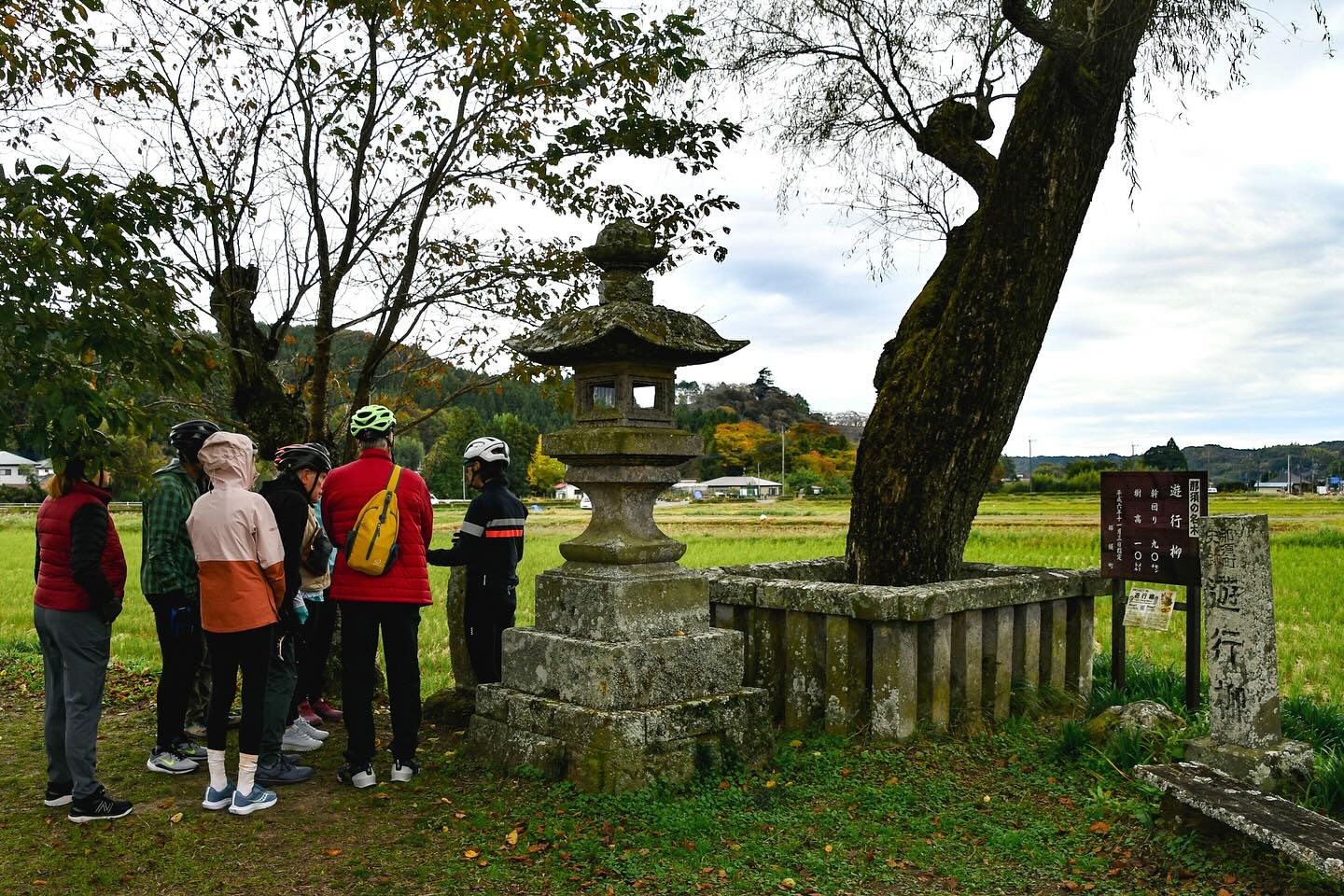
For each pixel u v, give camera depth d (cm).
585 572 585
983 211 719
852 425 15562
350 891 418
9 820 494
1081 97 671
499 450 682
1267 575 529
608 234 607
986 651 685
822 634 662
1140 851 463
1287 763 519
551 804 518
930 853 464
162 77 733
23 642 1116
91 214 433
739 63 881
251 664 502
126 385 448
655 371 599
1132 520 720
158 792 541
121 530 3541
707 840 474
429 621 1377
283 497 540
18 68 630
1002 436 734
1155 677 768
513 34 688
